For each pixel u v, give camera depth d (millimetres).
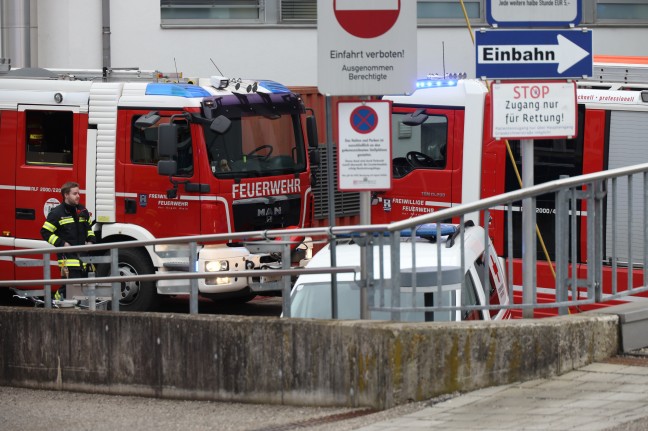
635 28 52656
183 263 33094
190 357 22141
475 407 17797
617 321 20359
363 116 20078
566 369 19406
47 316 24781
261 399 21000
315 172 36531
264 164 34469
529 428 16328
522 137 20422
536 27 20375
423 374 18500
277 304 37938
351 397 19406
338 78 20078
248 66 51094
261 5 51000
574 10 20359
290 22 51031
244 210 33719
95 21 49969
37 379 25047
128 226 33875
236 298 37750
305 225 35906
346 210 46312
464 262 19953
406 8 20000
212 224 33000
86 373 24156
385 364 18562
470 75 51750
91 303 26219
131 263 33625
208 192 33000
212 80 34219
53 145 35031
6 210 35656
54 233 32938
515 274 32656
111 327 23625
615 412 16812
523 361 19016
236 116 33844
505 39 20328
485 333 18781
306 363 20141
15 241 35562
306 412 19734
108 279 24812
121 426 20594
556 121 20453
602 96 32719
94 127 34344
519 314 31344
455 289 20797
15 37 48844
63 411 22500
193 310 23125
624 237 29672
